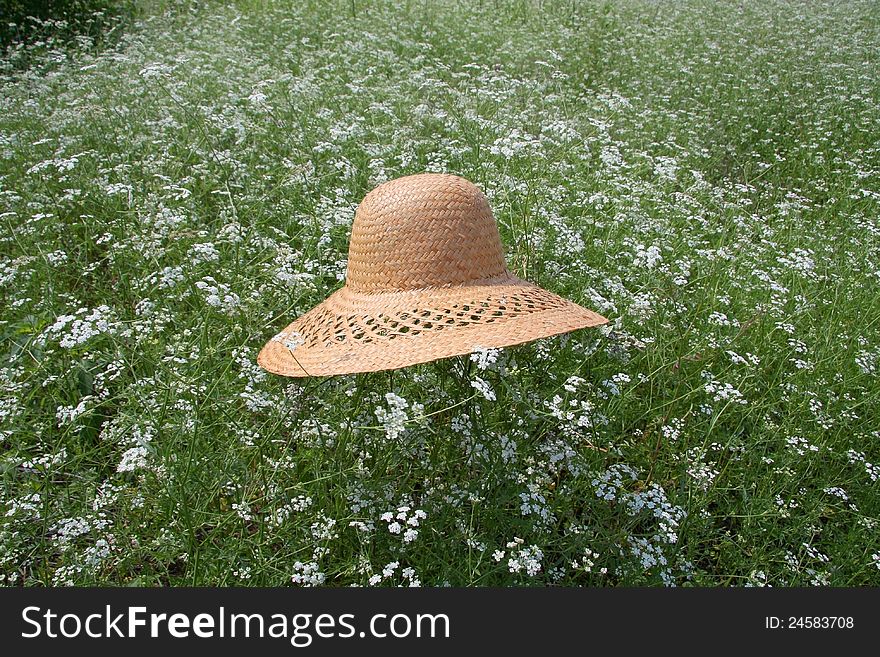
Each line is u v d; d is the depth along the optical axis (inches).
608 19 120.4
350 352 27.5
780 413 41.4
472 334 26.7
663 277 46.4
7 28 107.9
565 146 61.0
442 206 29.2
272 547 32.1
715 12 132.3
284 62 91.9
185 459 29.9
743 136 85.1
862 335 49.2
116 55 80.9
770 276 55.1
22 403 35.3
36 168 49.6
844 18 131.3
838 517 37.3
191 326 39.3
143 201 49.6
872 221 66.8
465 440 31.6
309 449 32.9
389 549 29.9
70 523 28.6
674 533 31.4
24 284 44.8
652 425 37.9
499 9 126.9
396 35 103.3
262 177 55.4
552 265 43.8
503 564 29.1
